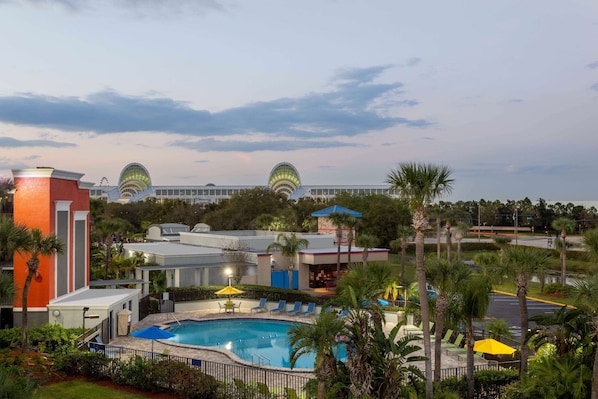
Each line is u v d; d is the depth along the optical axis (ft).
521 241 365.20
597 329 53.06
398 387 57.21
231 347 105.60
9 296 83.10
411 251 298.15
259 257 164.45
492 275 69.31
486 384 70.13
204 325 125.70
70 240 111.55
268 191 359.46
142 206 427.74
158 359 75.46
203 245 204.54
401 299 136.67
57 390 68.64
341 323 54.90
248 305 143.23
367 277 66.74
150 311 134.31
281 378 79.05
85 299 107.34
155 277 153.17
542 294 175.11
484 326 107.86
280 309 137.80
